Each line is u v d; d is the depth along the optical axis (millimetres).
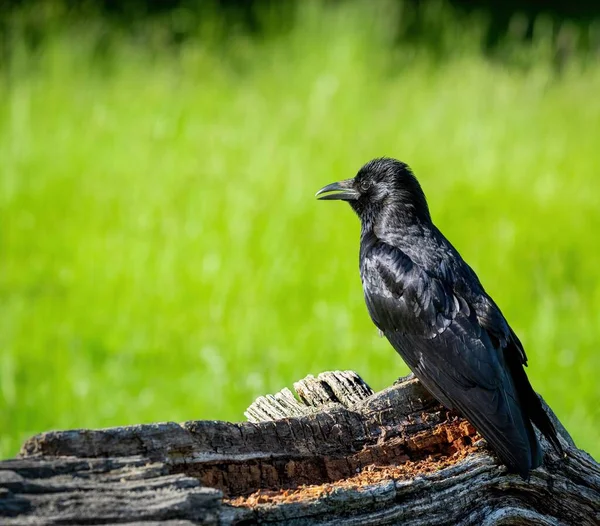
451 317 7031
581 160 17875
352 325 12320
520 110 19188
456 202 15859
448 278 7406
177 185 15945
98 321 12500
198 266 13500
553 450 6090
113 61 21141
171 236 14367
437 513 5441
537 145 18062
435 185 16281
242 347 11781
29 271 13680
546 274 13898
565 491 6016
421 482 5359
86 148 17438
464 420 6191
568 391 11102
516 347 6910
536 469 5941
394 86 20062
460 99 19328
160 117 18469
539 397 6652
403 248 7902
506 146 17969
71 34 21547
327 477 5461
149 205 15344
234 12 24453
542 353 11867
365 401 5902
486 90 19641
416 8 24625
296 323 12383
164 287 13125
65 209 15414
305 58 20703
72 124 18266
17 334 12086
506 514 5801
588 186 16953
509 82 20109
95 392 11016
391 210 8289
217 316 12438
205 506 4574
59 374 11320
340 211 15094
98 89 20047
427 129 18250
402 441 5844
